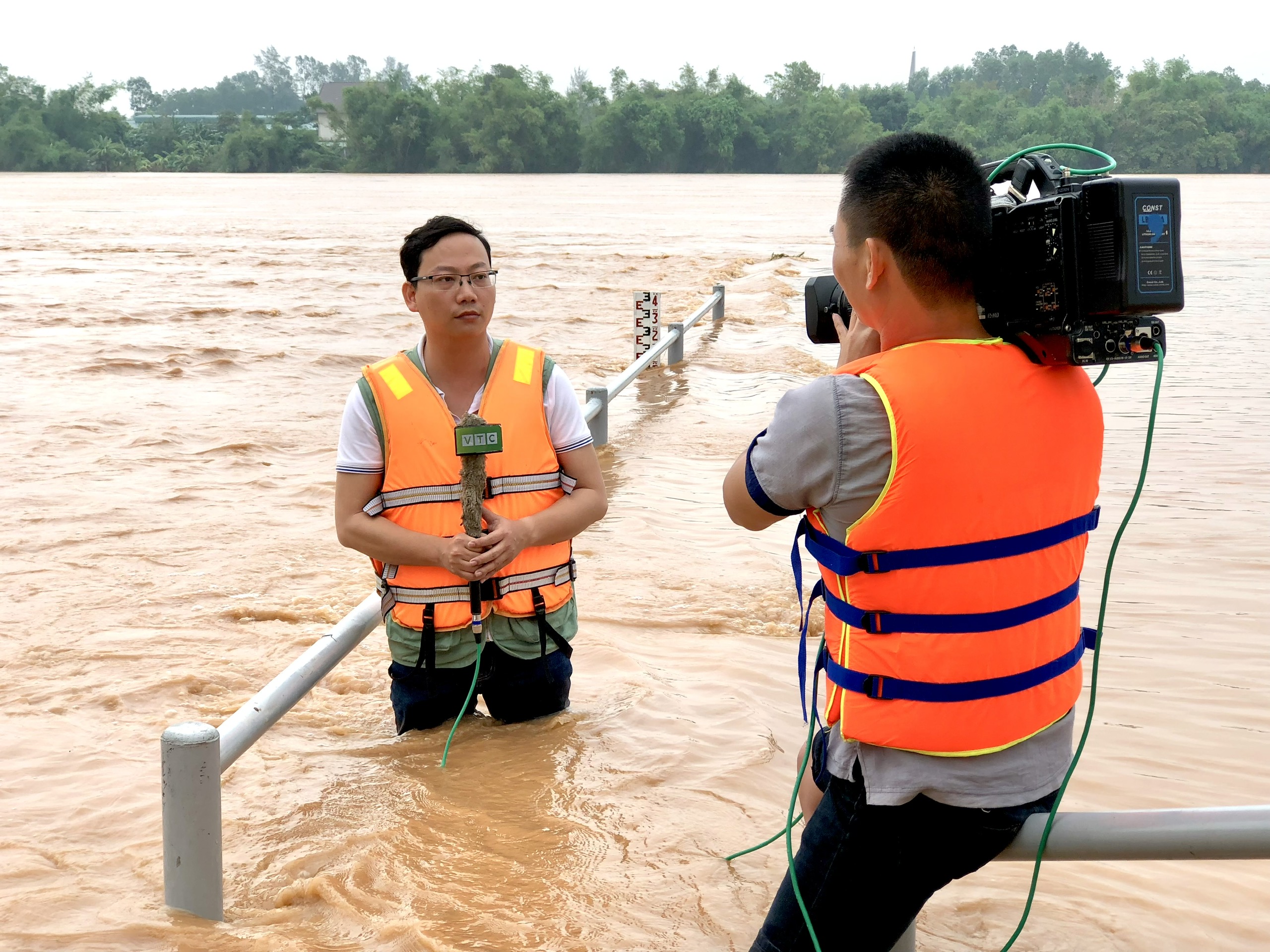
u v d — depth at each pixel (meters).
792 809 2.26
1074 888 3.18
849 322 2.31
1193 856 1.98
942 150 1.94
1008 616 1.91
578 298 19.53
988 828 1.97
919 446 1.85
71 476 8.09
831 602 2.02
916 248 1.93
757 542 6.62
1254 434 9.49
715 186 98.81
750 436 9.41
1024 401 1.91
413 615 3.70
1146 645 5.19
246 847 3.27
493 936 2.81
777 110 153.00
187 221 41.75
